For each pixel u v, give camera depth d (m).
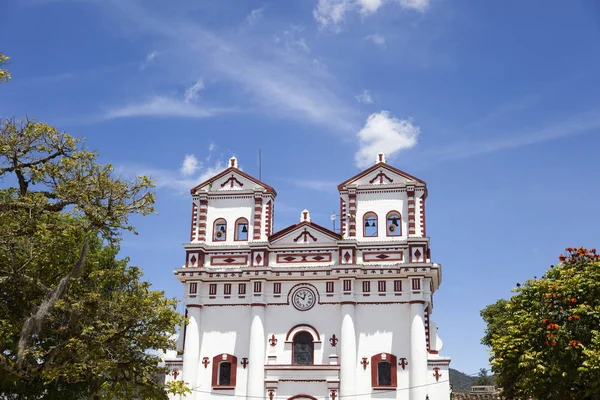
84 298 36.44
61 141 34.47
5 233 32.53
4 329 34.25
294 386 51.59
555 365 35.88
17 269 34.12
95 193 34.12
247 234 56.47
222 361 53.31
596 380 34.19
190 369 52.84
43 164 34.06
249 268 54.12
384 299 52.66
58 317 36.50
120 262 51.81
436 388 50.50
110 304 36.66
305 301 53.66
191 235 57.19
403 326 51.91
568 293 37.16
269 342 53.19
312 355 52.50
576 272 38.59
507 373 39.97
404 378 50.84
